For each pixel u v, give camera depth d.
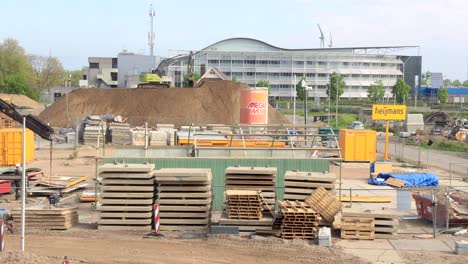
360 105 129.62
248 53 147.50
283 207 21.61
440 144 65.00
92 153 49.44
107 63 164.25
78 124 59.81
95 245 20.23
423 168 45.41
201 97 74.88
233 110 73.94
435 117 88.88
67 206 27.97
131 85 130.12
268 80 147.50
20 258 17.09
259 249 19.88
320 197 22.56
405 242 21.41
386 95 153.88
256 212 21.86
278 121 75.12
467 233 22.91
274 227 21.81
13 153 41.09
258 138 36.69
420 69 165.25
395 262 18.75
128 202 22.67
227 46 161.50
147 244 20.45
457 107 134.25
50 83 147.25
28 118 29.14
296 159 27.33
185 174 22.61
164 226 22.72
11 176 28.55
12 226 22.08
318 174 23.67
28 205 27.92
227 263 18.28
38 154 48.75
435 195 24.52
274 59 148.50
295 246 20.30
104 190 22.73
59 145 55.62
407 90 135.75
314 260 18.67
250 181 23.38
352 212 21.91
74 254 18.98
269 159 27.38
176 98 74.50
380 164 39.12
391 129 84.75
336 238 21.75
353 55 153.38
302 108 125.00
